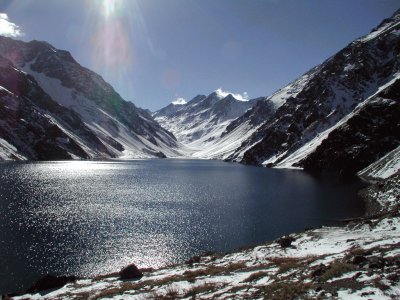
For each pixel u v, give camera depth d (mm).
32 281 40062
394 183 73875
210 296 19891
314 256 29250
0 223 62812
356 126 161500
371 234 36594
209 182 136000
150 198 95625
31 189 104625
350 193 93938
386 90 170375
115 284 30375
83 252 49750
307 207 77562
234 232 59844
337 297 14211
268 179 141750
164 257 48469
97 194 101125
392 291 13766
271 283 20078
